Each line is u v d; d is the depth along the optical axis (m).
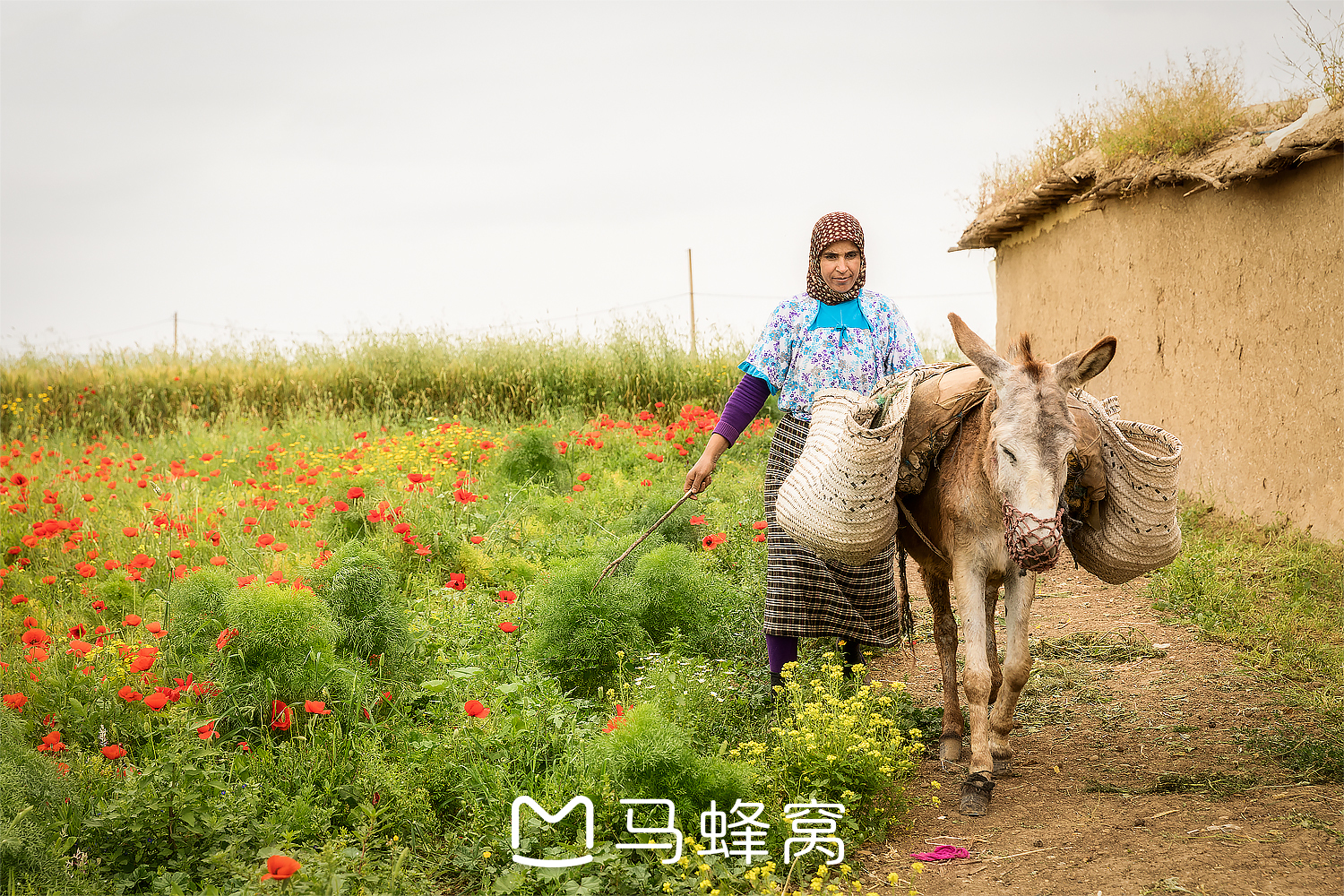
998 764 3.99
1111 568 3.81
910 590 6.88
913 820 3.56
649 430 10.06
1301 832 3.20
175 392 13.78
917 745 3.84
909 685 5.07
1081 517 3.76
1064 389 3.36
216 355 15.18
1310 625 5.25
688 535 6.54
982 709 3.71
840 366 4.37
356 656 4.26
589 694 4.57
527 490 8.15
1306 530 6.52
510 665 4.62
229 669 3.95
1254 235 7.17
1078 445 3.32
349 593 4.43
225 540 6.28
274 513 7.30
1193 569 6.22
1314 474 6.54
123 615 5.20
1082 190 9.68
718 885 3.02
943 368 4.10
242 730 3.86
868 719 3.76
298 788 3.43
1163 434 3.60
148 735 3.70
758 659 4.99
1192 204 7.94
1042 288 11.03
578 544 6.54
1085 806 3.58
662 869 3.08
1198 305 7.91
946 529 3.81
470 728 3.76
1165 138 7.80
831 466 3.81
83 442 11.94
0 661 4.29
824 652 4.82
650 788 3.30
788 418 4.47
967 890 3.03
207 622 4.28
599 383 13.36
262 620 3.95
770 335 4.46
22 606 5.27
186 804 3.16
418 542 6.24
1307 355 6.61
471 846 3.23
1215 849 3.13
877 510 3.80
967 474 3.67
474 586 5.83
